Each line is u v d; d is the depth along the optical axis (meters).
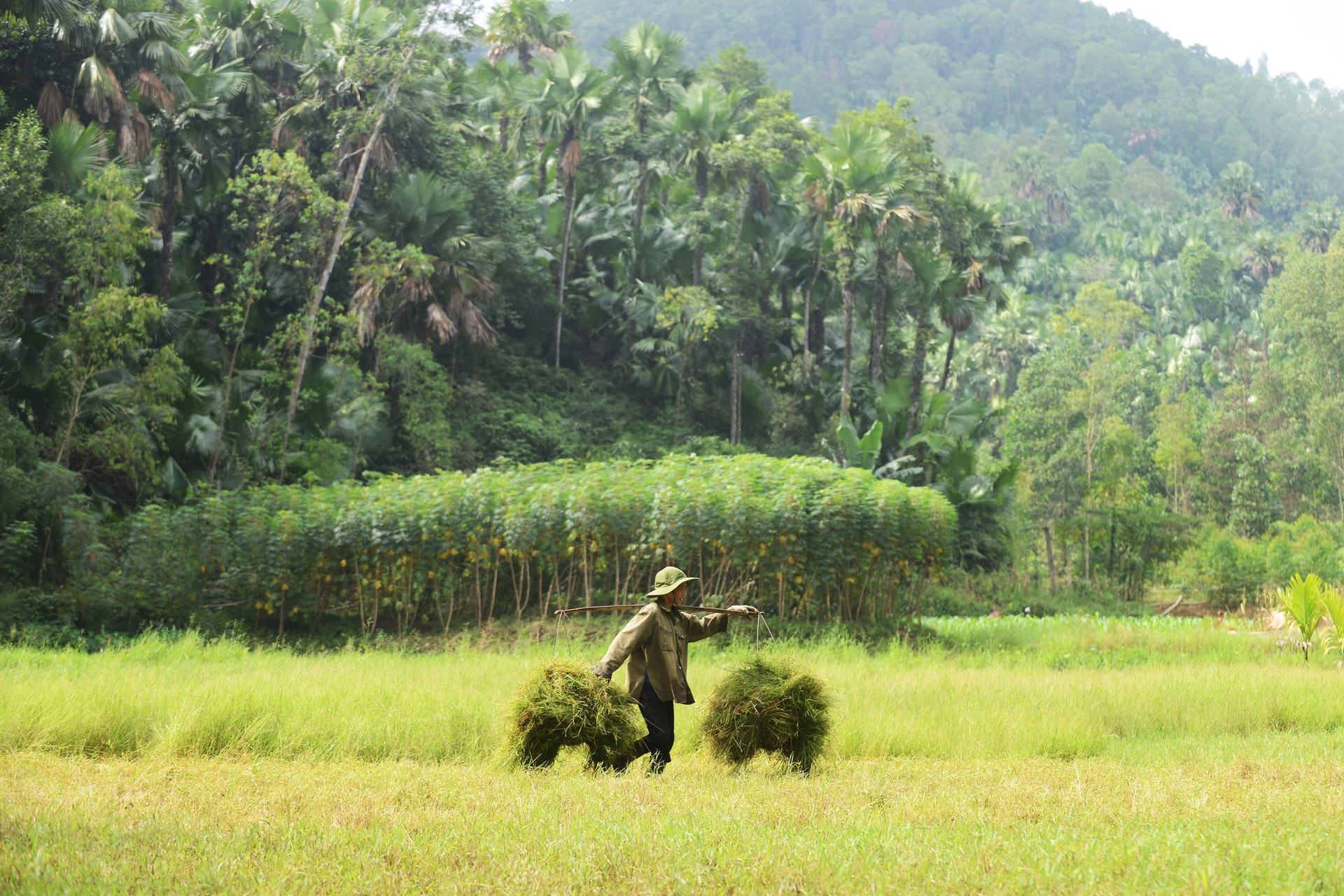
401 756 6.73
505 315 35.31
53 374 19.61
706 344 37.22
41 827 3.65
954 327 36.03
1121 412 54.34
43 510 18.09
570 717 5.69
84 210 19.86
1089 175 148.38
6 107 21.53
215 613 17.53
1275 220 175.00
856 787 5.16
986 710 8.48
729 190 37.41
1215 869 3.03
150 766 6.13
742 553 16.48
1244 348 80.31
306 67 28.97
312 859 3.30
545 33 44.38
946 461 32.56
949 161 176.75
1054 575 32.50
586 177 39.50
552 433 32.19
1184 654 15.36
